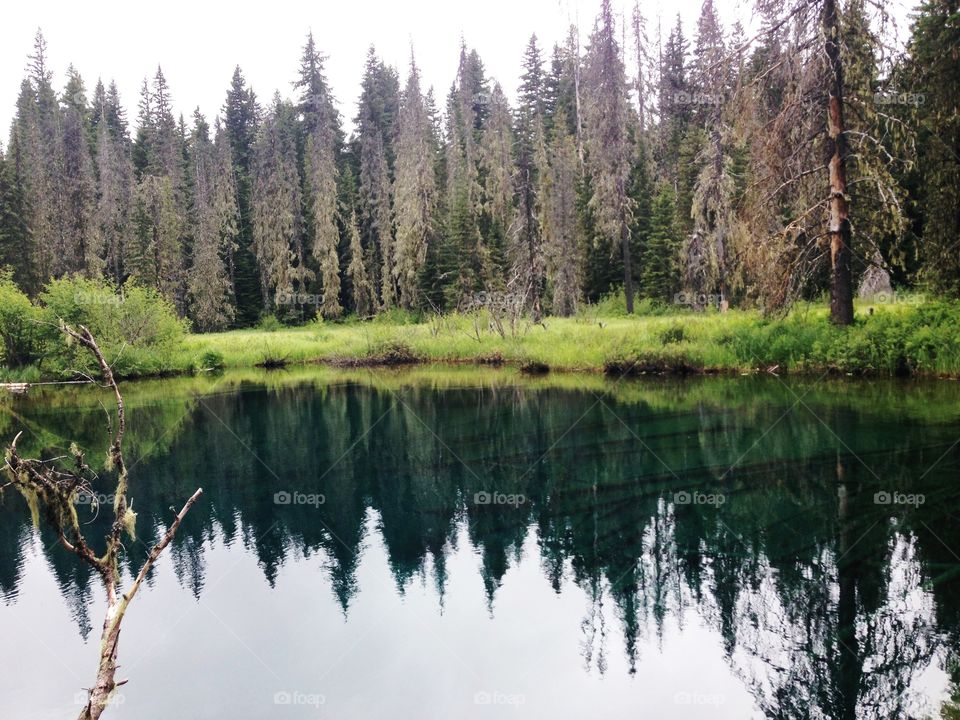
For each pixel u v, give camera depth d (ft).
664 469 31.50
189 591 21.49
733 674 15.90
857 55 50.26
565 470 32.76
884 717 13.92
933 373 49.19
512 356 81.30
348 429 46.65
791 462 30.60
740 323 67.10
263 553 24.47
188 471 35.96
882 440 32.55
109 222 152.46
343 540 25.52
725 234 86.38
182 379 83.15
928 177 57.06
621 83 105.09
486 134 157.28
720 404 45.73
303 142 188.03
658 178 132.26
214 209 161.38
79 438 45.37
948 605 17.98
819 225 56.65
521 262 112.57
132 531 10.35
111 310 85.20
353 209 155.94
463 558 23.39
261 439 44.24
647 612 18.95
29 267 121.49
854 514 24.03
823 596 18.89
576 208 126.00
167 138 169.68
